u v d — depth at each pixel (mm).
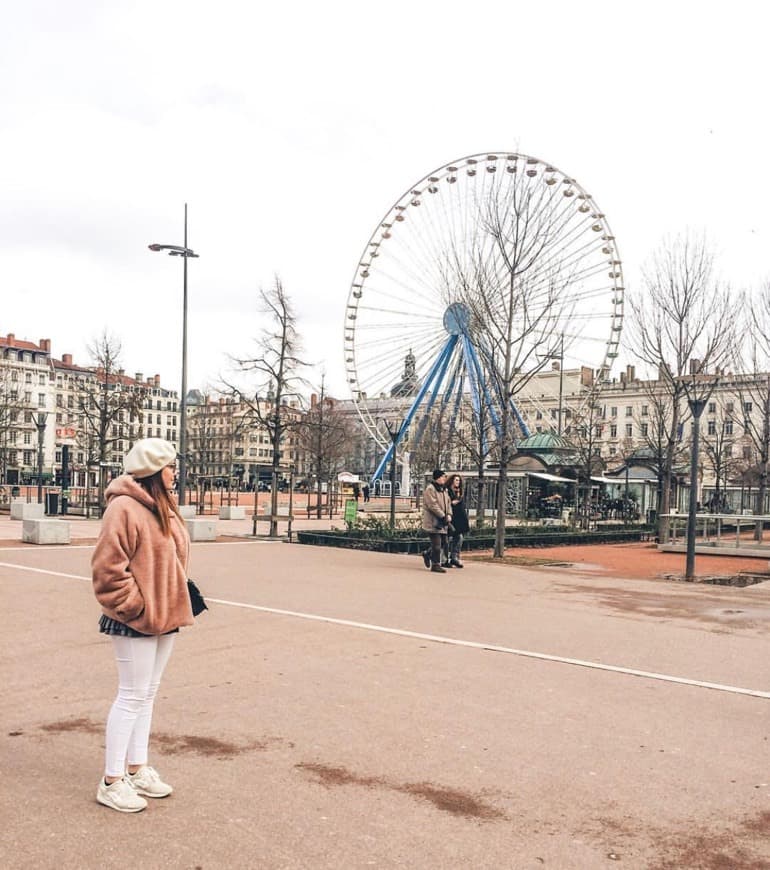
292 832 4488
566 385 88500
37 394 123625
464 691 7508
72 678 7637
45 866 4008
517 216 23062
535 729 6441
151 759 5582
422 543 21359
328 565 17344
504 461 20672
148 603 4711
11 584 13406
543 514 40750
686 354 26922
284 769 5449
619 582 16062
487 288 22875
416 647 9344
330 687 7535
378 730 6316
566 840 4512
